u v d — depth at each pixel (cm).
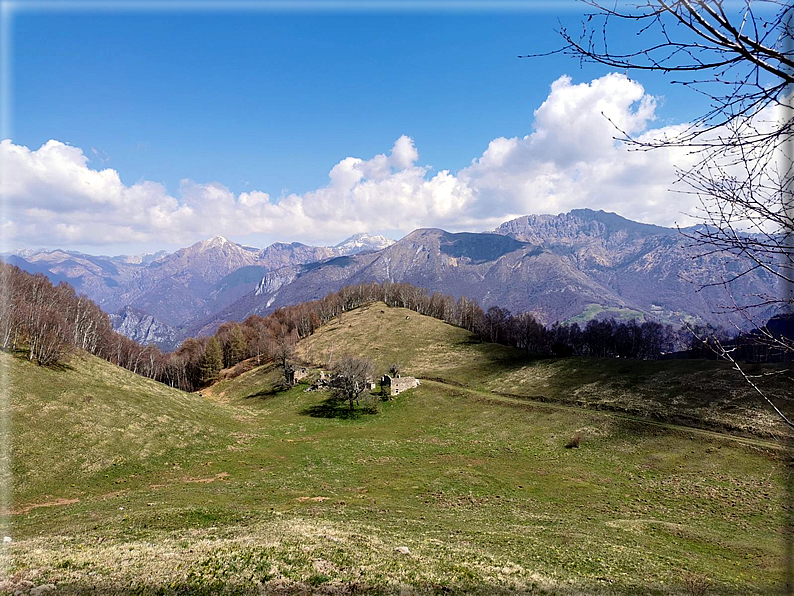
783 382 5441
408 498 3756
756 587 1928
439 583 1630
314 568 1673
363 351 12500
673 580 1978
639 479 4281
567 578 1877
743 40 505
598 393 7144
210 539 2116
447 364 10906
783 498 3434
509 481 4300
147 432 5188
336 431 6825
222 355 14562
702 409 5659
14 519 2934
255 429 6575
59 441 4359
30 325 6128
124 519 2761
